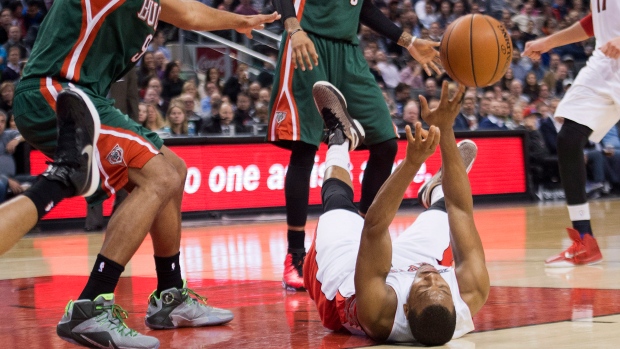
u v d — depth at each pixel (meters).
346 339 2.98
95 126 2.69
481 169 11.96
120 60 3.09
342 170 3.74
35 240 8.38
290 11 4.46
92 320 2.75
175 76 11.76
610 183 13.21
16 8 11.89
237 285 4.71
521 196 12.34
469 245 2.99
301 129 4.56
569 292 3.89
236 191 10.54
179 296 3.38
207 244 7.40
